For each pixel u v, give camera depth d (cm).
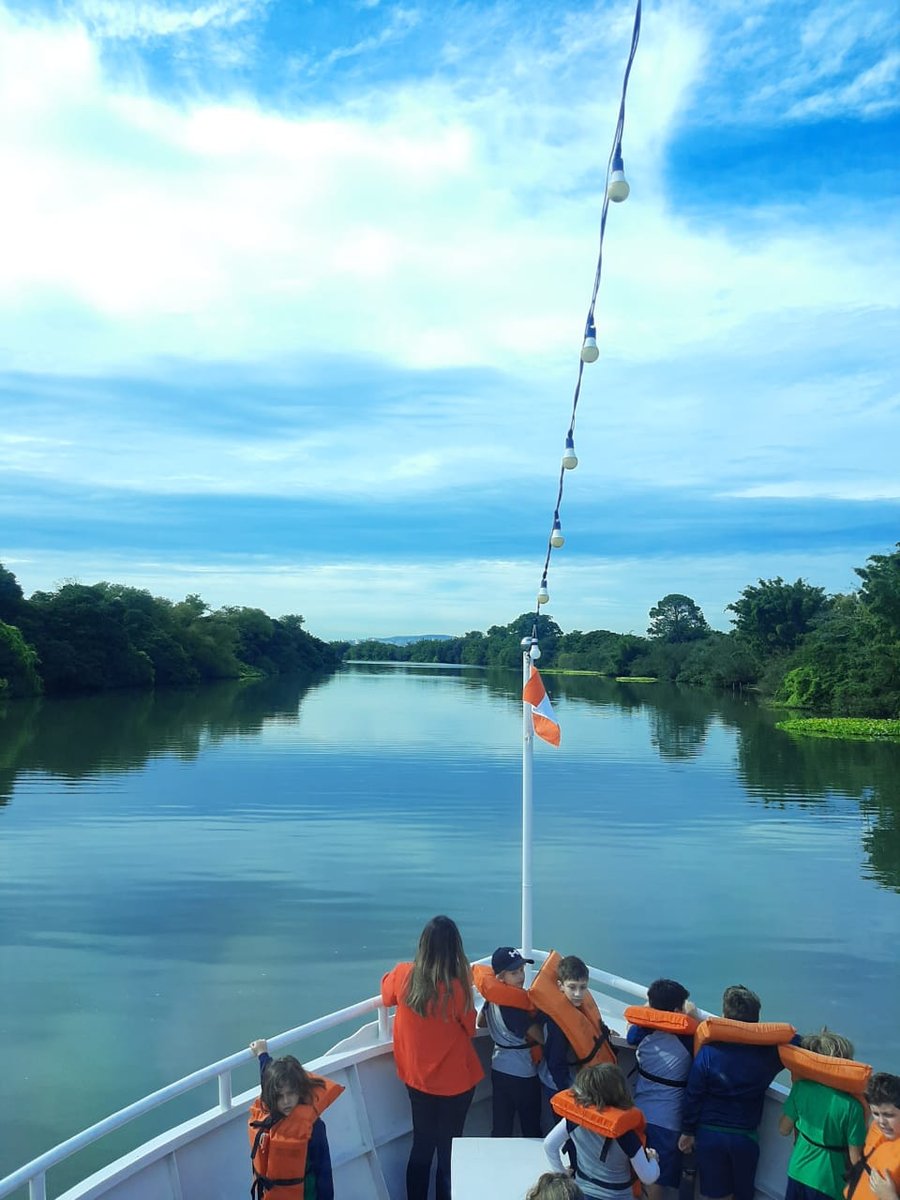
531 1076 508
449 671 17500
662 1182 469
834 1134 423
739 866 2058
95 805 2675
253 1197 423
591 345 447
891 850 2219
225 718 5812
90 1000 1243
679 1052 482
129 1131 910
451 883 1862
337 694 8875
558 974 496
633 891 1839
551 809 2716
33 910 1641
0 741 4297
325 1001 1251
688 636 15838
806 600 10544
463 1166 439
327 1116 495
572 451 546
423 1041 478
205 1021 1180
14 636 7250
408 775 3362
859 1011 1262
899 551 6494
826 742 4859
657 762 3891
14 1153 876
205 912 1638
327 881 1856
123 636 8925
